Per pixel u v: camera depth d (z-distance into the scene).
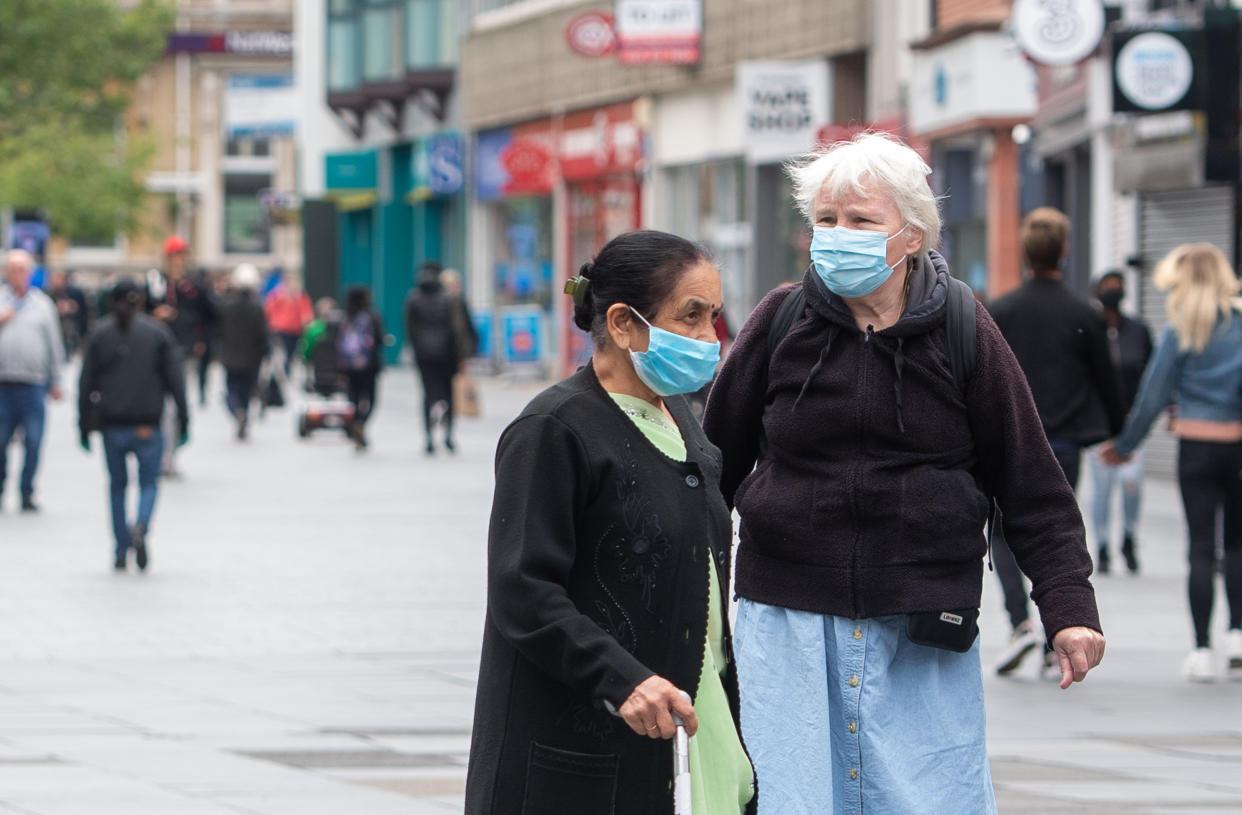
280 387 68.81
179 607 27.14
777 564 10.78
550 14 88.19
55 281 129.50
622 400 9.39
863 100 66.50
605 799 9.06
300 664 22.81
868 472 10.61
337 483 45.94
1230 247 43.78
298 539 35.06
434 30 101.00
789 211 70.69
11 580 29.86
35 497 42.50
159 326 31.33
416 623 25.81
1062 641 10.49
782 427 10.81
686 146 77.62
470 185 98.38
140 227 153.25
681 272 9.27
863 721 10.54
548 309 91.25
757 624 10.84
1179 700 20.64
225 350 59.75
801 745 10.59
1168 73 39.88
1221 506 22.09
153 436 30.89
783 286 11.21
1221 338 21.69
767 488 10.84
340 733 19.02
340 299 117.31
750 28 71.06
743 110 63.06
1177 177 45.09
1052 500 10.75
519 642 8.91
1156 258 47.66
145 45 152.12
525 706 9.11
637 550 9.13
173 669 22.52
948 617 10.53
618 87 82.12
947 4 59.59
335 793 16.47
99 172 148.38
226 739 18.70
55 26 146.38
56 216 147.12
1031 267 22.14
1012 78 55.59
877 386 10.66
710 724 9.34
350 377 55.88
